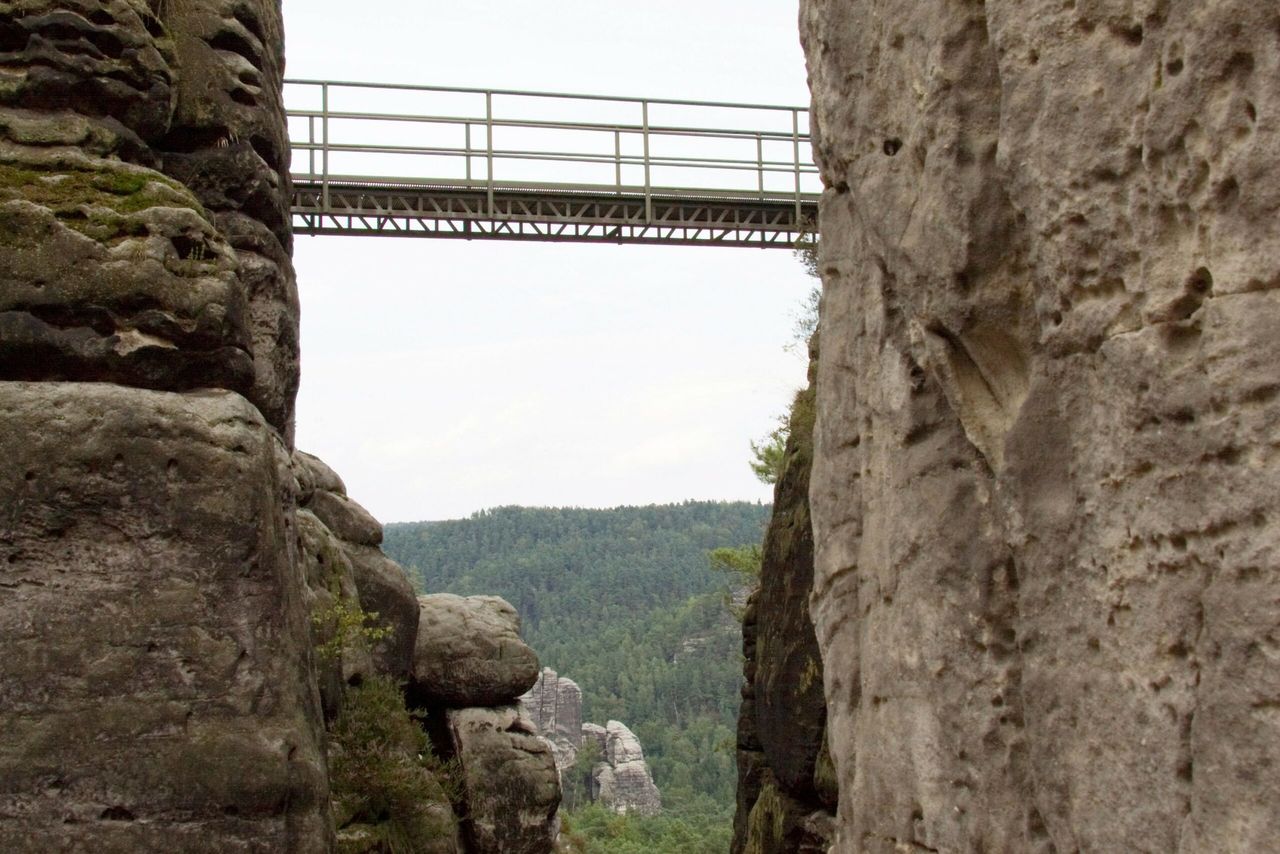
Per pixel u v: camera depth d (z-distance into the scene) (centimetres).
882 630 556
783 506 1462
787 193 2172
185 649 854
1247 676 355
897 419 548
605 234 2117
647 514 16050
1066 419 436
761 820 1420
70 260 890
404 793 1401
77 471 852
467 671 2089
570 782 8569
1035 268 448
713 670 11100
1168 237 390
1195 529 377
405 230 2044
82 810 823
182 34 1136
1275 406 351
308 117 2000
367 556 1781
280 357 1162
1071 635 431
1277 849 344
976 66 480
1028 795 474
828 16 582
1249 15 355
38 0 976
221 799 839
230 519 877
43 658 834
